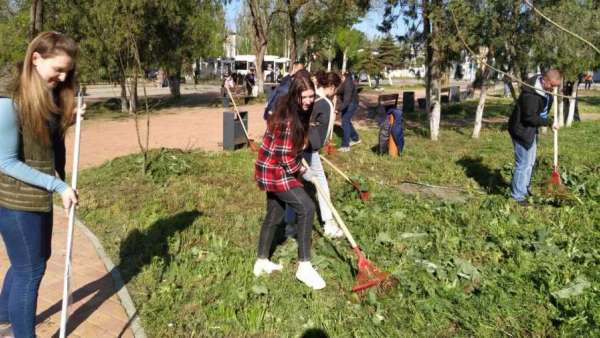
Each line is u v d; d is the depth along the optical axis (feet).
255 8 93.66
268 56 169.37
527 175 21.88
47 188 9.11
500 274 14.64
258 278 14.17
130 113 64.08
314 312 12.51
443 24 34.88
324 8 70.54
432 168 29.19
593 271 14.46
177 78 89.66
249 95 94.79
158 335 11.45
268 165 13.25
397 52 41.81
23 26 55.47
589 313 12.16
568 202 21.42
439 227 18.40
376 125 51.90
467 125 53.01
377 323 12.07
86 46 54.90
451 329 11.97
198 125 52.19
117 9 42.34
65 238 17.29
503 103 80.43
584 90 126.21
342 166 29.50
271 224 14.20
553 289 13.50
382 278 13.62
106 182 24.61
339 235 17.57
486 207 21.06
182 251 16.14
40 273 9.82
